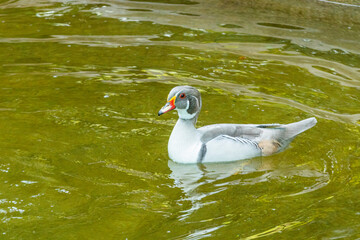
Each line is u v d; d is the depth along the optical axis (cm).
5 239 687
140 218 740
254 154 928
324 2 1605
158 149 937
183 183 839
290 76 1209
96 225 722
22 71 1203
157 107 1073
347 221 740
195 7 1611
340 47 1359
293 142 974
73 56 1287
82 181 829
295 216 752
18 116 1021
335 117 1042
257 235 705
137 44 1359
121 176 848
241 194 811
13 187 805
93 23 1488
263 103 1090
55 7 1616
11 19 1512
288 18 1526
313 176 866
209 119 1023
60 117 1023
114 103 1083
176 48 1339
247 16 1542
